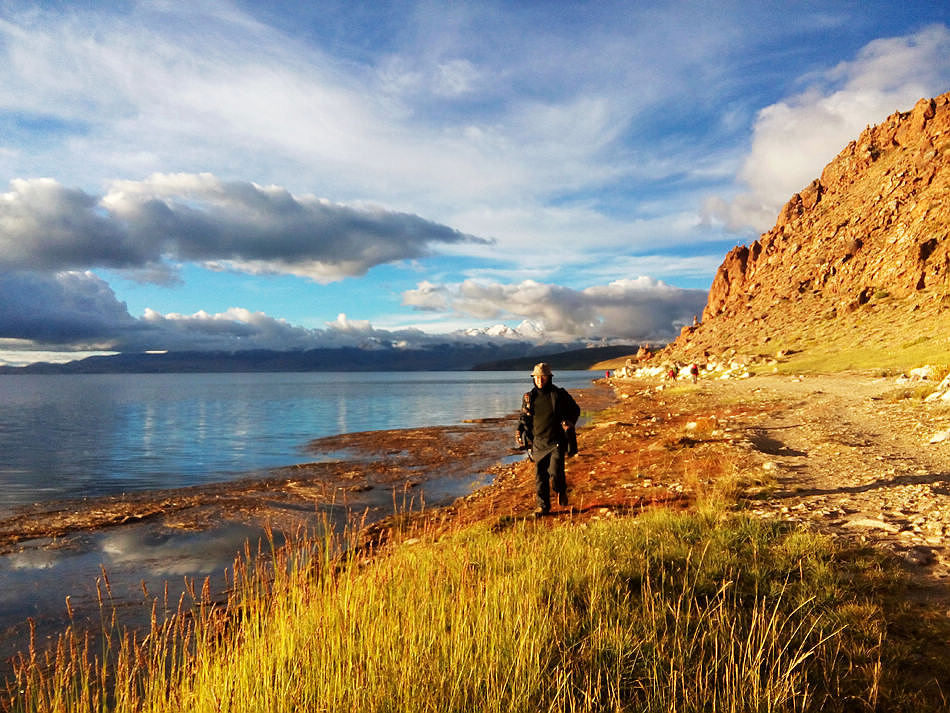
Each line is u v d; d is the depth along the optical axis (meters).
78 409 51.34
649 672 3.12
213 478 15.48
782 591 4.13
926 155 81.75
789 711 2.76
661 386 60.12
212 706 2.96
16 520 10.69
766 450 12.30
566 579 4.61
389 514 10.88
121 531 9.82
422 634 3.52
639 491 9.51
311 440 25.48
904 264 64.81
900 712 2.78
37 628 5.56
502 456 19.12
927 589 4.28
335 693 2.96
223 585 6.71
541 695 2.94
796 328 72.94
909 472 8.78
